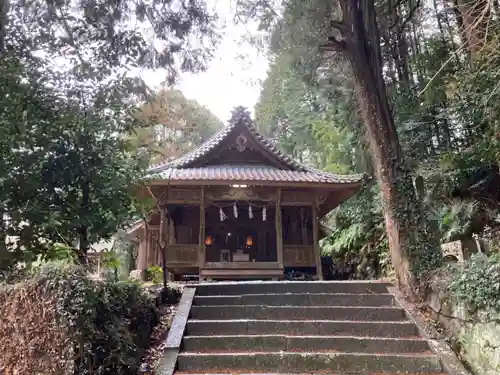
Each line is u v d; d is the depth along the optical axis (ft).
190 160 41.57
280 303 20.92
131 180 17.69
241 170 41.60
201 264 38.22
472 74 22.40
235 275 38.32
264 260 48.39
